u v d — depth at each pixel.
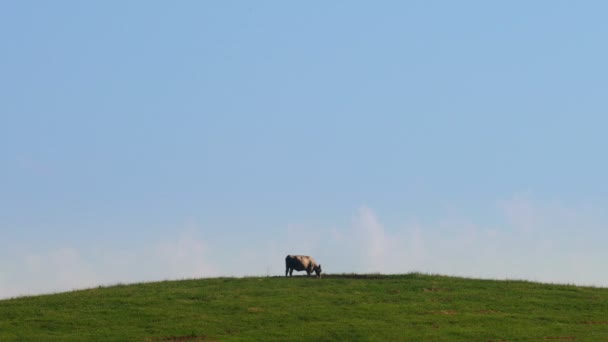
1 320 78.31
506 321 79.50
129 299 85.75
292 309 82.12
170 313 80.25
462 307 84.69
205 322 77.19
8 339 71.31
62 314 79.81
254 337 72.50
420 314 81.44
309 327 75.75
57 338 71.62
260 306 83.44
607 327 77.75
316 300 86.44
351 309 82.62
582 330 76.31
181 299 86.12
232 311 81.38
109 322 77.19
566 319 80.94
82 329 74.94
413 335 73.38
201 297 87.06
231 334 73.62
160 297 86.88
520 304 86.75
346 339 72.31
